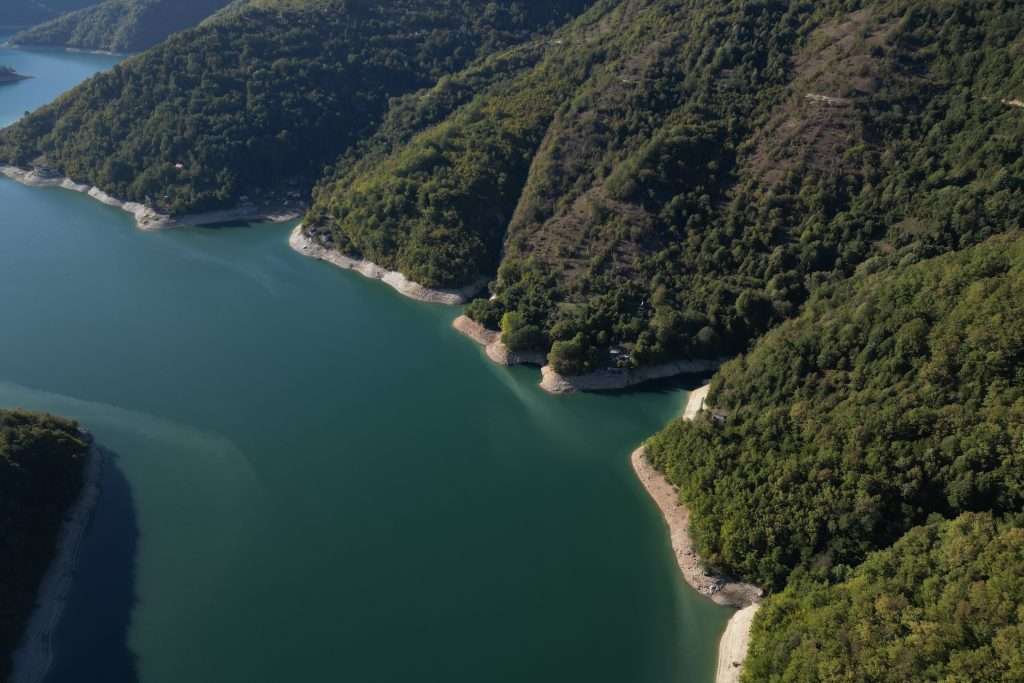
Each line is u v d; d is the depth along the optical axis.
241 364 135.62
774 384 106.06
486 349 141.38
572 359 128.62
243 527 99.69
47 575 90.94
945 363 88.00
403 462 112.19
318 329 148.25
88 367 133.00
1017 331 83.62
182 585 91.06
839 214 131.38
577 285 141.88
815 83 145.25
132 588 90.69
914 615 68.38
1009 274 91.31
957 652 63.47
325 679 79.94
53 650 83.44
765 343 116.38
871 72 139.25
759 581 86.56
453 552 95.88
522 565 93.94
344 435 117.69
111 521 100.56
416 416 122.69
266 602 88.75
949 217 118.38
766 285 131.12
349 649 83.12
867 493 82.88
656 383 129.50
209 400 125.25
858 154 135.00
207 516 101.44
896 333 95.88
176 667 81.38
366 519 101.25
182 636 84.81
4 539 88.56
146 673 80.75
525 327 135.50
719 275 136.38
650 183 148.88
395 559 94.88
